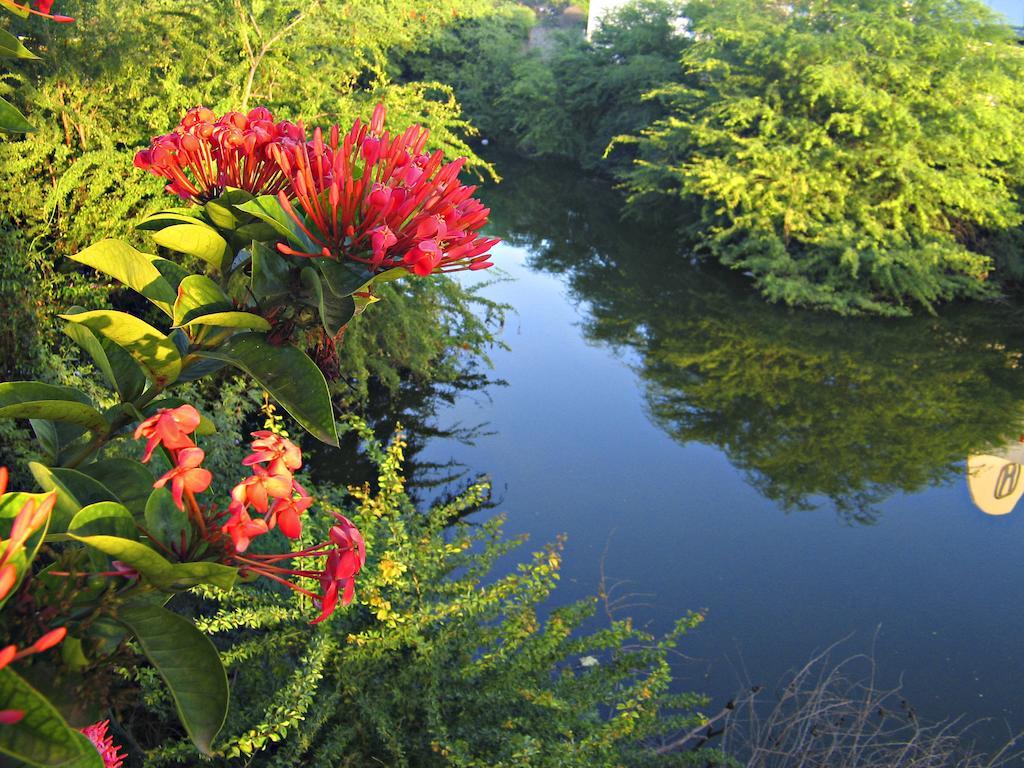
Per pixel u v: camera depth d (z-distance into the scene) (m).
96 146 7.30
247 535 0.92
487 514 7.62
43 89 6.93
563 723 3.73
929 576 7.40
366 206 1.19
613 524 7.77
